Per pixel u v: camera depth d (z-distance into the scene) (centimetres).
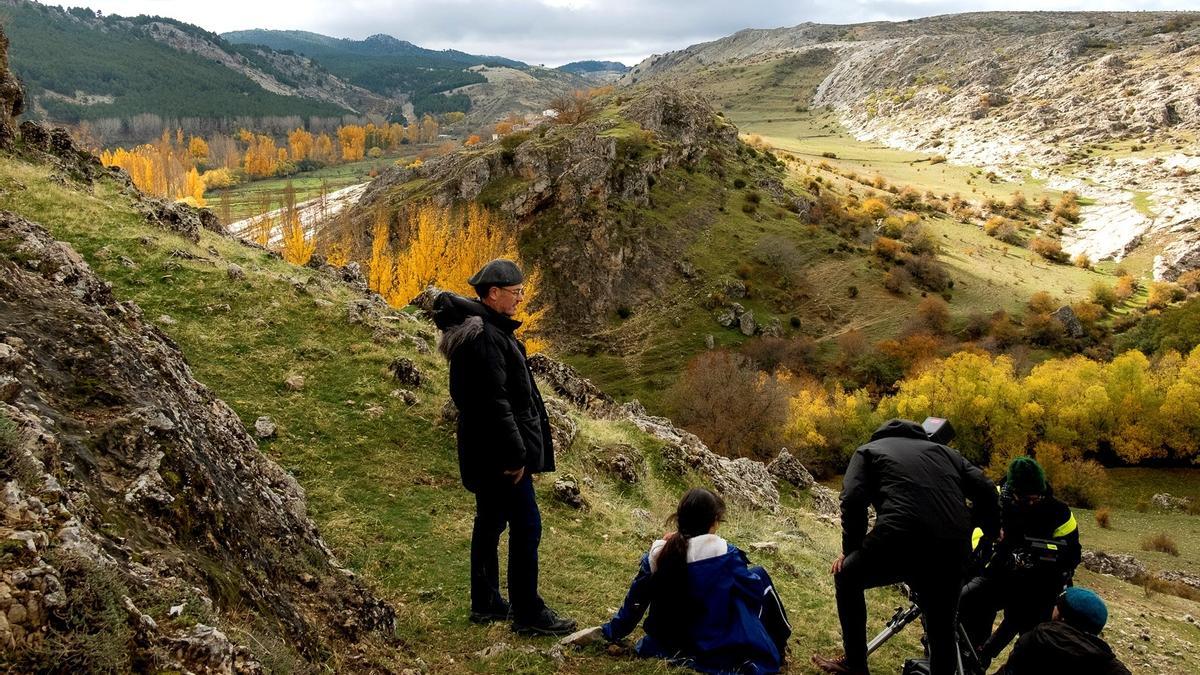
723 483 1532
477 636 578
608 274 9881
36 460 304
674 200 11225
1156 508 5838
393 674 462
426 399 1188
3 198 1503
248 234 8412
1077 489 6059
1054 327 9738
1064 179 18675
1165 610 2125
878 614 910
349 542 742
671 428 1986
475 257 7175
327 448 976
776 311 10119
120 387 433
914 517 473
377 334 1385
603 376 8838
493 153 10675
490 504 567
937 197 17850
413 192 10788
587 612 693
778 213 12100
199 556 371
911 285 10856
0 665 226
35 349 411
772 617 574
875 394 8638
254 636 342
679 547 544
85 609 260
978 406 6969
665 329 9531
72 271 633
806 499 1995
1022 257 13575
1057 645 455
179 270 1445
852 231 12150
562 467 1189
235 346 1223
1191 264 12169
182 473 407
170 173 13788
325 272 1964
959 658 508
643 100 12975
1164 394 6850
